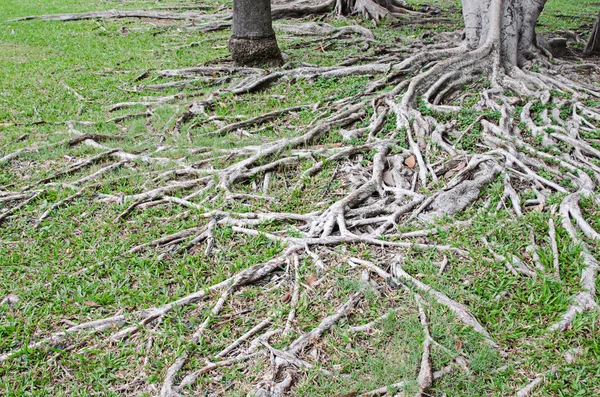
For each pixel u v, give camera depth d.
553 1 20.78
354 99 8.02
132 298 4.23
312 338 3.70
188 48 12.93
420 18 15.79
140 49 12.93
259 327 3.84
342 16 15.84
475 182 5.38
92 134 7.21
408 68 8.80
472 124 6.75
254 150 6.36
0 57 12.16
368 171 5.87
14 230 5.28
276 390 3.31
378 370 3.39
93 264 4.67
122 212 5.41
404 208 5.14
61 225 5.30
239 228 5.00
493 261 4.34
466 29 9.42
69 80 10.21
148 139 7.21
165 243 4.92
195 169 6.09
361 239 4.71
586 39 13.88
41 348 3.76
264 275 4.38
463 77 8.43
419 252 4.56
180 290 4.27
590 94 8.30
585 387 3.24
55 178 6.20
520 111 7.46
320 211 5.17
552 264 4.27
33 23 16.28
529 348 3.56
